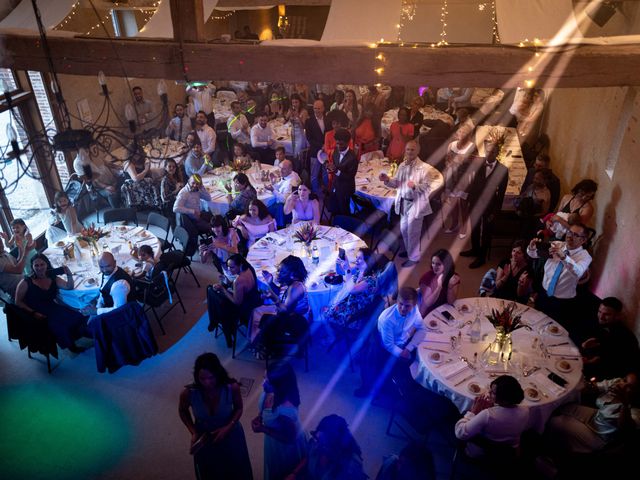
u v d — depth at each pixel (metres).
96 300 5.75
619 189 5.94
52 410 5.17
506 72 4.58
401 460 3.15
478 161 6.84
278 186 7.59
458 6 12.54
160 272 5.88
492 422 3.73
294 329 5.21
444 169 7.91
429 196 7.00
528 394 4.13
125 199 8.28
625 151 5.86
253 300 5.55
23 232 6.25
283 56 4.78
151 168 8.31
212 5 6.54
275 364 3.80
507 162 8.34
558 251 5.41
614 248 5.96
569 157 7.95
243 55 4.79
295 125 8.83
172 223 8.03
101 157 8.64
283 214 7.52
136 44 4.86
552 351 4.60
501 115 10.16
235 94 11.48
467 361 4.50
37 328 5.36
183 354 5.84
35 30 5.21
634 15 6.41
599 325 4.87
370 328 5.33
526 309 5.12
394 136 8.34
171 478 4.49
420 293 5.21
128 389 5.40
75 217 6.77
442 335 4.80
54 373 5.62
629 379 3.94
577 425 4.10
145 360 5.77
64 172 8.47
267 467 3.95
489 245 7.13
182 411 3.82
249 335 5.59
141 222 8.52
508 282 5.51
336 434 3.24
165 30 5.49
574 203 6.17
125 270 5.95
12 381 5.53
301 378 5.48
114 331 5.29
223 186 7.78
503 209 7.42
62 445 4.80
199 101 10.04
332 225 7.43
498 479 3.96
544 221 6.47
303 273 5.39
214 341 6.04
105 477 4.50
